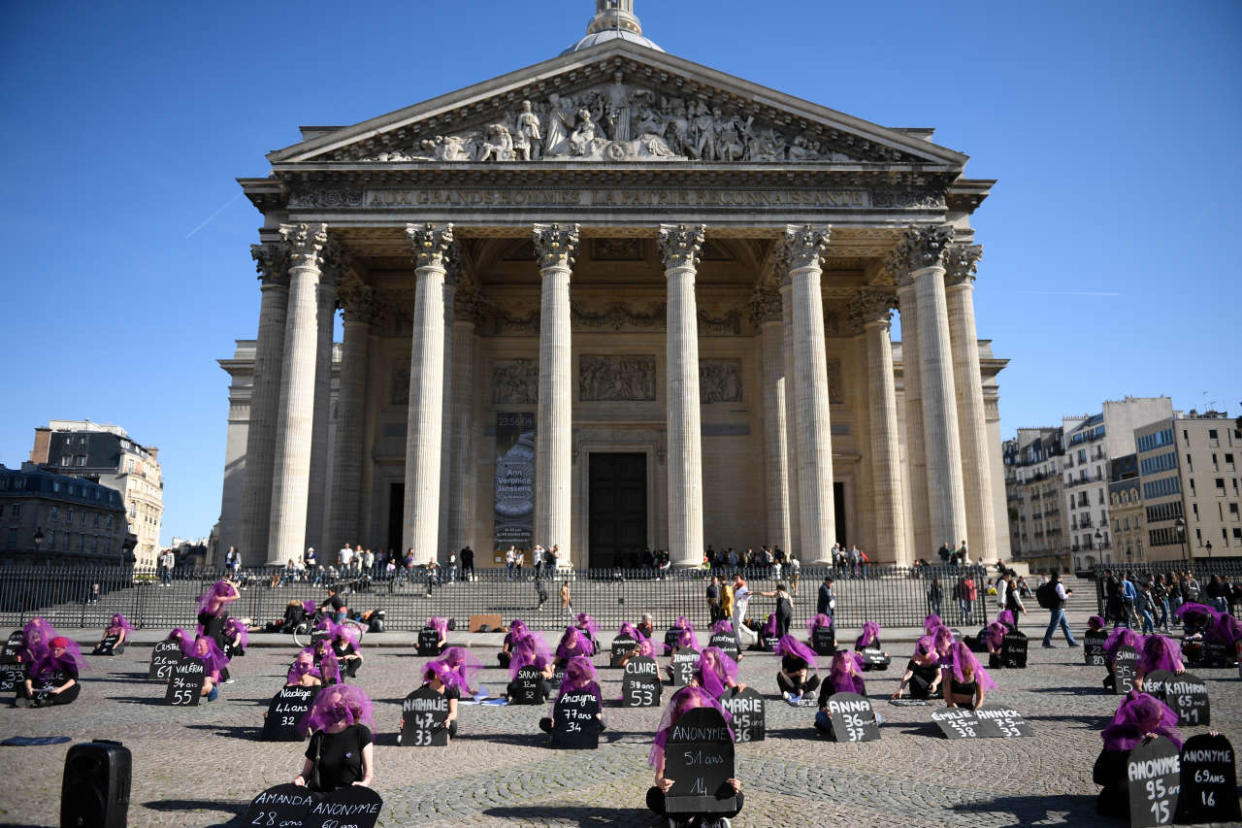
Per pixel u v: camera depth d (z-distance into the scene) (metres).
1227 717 18.09
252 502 51.94
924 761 14.52
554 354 51.06
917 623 40.59
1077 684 23.58
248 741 16.23
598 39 82.88
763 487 64.69
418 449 50.12
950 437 50.62
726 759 10.77
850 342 67.31
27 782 12.91
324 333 53.59
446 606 42.34
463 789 12.84
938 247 52.69
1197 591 42.94
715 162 52.34
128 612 41.66
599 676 26.11
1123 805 11.13
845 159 53.94
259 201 55.25
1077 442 149.12
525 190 53.03
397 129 53.09
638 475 66.44
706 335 67.50
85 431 162.12
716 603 36.62
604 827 10.96
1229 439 123.88
